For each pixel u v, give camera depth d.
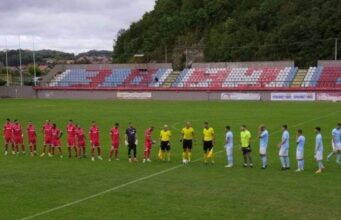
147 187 20.48
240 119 49.00
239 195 18.94
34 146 30.56
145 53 131.50
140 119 50.22
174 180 21.86
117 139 28.22
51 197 18.89
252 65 88.00
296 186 20.38
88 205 17.67
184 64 117.00
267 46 107.75
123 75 94.31
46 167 25.67
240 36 114.69
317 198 18.36
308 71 83.12
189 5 134.25
